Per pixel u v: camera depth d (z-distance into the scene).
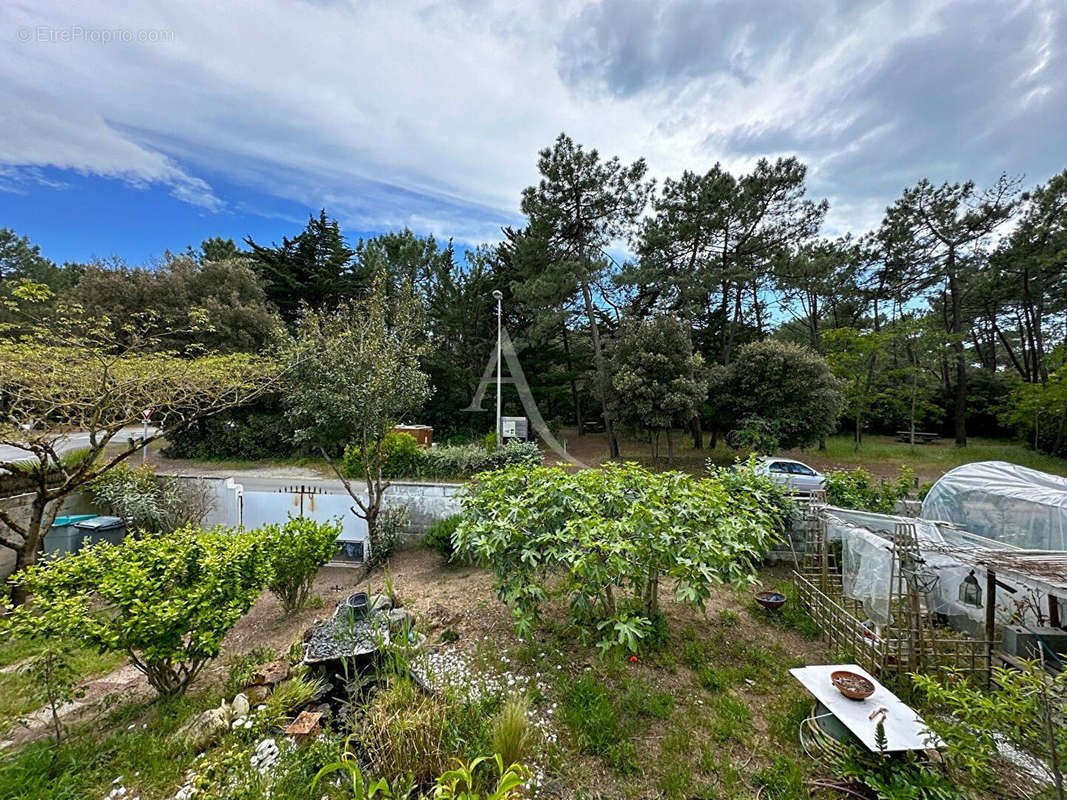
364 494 7.78
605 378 15.55
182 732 2.97
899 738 2.59
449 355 19.55
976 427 22.41
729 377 14.62
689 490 4.38
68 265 27.02
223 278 16.42
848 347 18.53
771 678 3.75
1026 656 3.70
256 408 15.27
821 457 16.72
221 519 8.04
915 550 3.68
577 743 2.91
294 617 5.20
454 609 4.98
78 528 7.36
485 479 4.97
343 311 7.72
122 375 7.01
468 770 2.16
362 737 2.64
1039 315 19.53
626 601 4.31
